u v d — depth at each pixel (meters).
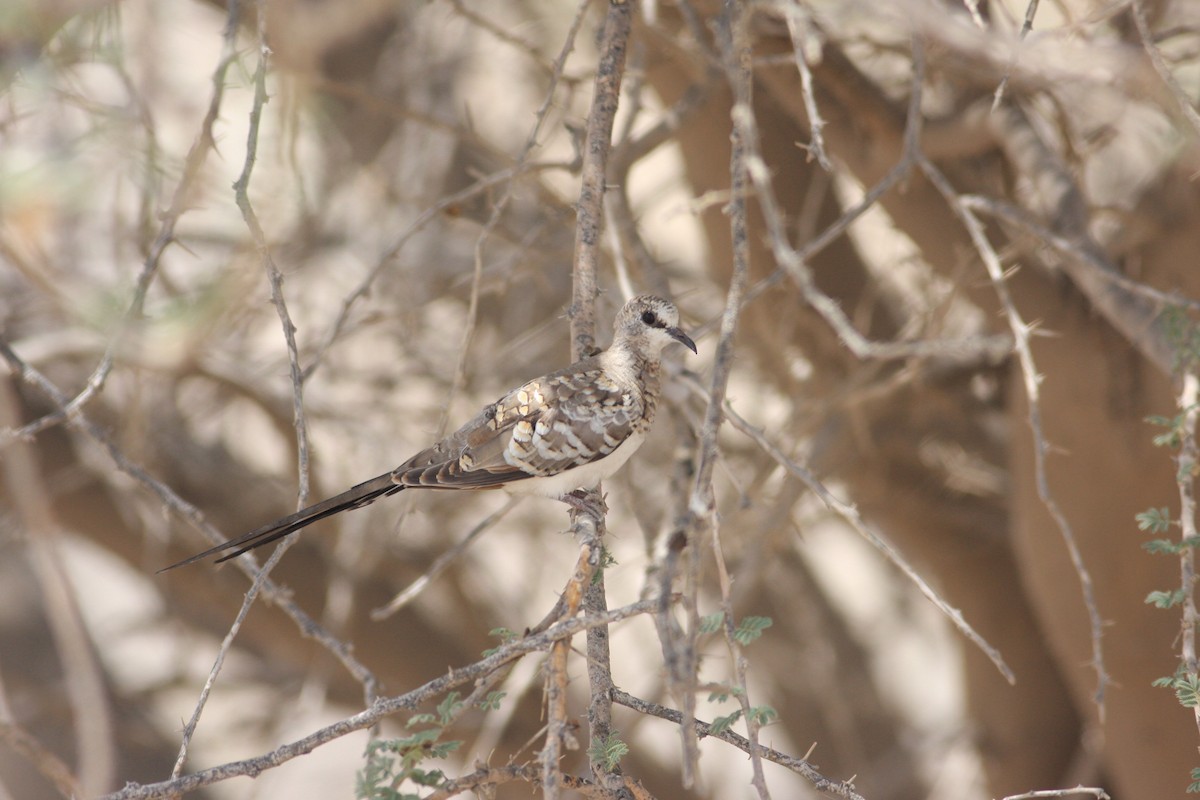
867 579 22.62
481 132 16.83
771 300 13.20
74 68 8.60
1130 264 11.28
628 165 10.34
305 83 8.41
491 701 5.73
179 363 11.20
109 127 8.11
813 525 17.64
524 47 10.66
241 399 16.30
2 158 6.50
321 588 16.94
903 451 15.23
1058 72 7.10
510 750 16.59
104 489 16.27
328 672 14.83
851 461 14.80
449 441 8.74
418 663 17.66
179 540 16.20
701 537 4.89
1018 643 16.55
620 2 7.64
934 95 11.99
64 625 6.21
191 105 9.63
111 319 7.92
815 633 18.91
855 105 11.08
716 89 10.73
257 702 19.72
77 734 17.64
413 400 17.62
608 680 6.47
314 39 7.97
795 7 5.94
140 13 8.52
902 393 14.56
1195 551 11.71
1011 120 10.41
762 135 13.41
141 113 8.20
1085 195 11.27
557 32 16.27
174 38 11.20
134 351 10.95
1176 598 6.73
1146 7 9.27
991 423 15.23
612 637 20.12
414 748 5.49
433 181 16.03
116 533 16.73
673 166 21.20
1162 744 12.45
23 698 17.08
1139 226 10.64
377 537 16.06
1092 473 11.82
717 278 14.49
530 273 12.67
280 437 16.00
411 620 17.70
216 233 11.91
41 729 19.39
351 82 14.91
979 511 15.66
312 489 15.36
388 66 15.20
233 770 5.64
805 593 19.80
